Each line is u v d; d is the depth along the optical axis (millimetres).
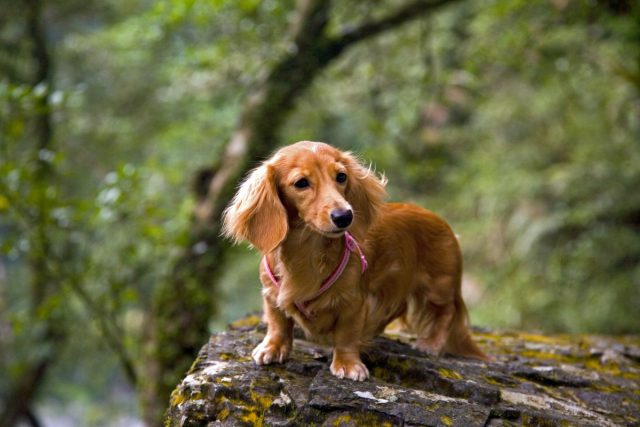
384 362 3508
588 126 11031
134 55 10320
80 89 6375
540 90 11297
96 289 7367
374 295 3625
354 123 10898
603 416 3430
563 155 11672
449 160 12734
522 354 4441
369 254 3486
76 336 9211
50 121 10406
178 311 7227
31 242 6699
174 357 7133
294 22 8164
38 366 10734
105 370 11711
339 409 3039
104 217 6223
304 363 3389
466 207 11977
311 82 8086
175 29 8797
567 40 9672
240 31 8273
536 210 11359
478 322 10539
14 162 6469
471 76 9898
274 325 3439
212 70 8719
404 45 9867
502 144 12023
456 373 3547
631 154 10680
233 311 12039
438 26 9953
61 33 12688
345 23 8562
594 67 9906
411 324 4078
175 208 9242
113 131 11367
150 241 7254
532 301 10547
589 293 10359
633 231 10719
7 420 10703
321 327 3348
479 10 9836
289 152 3213
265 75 8109
